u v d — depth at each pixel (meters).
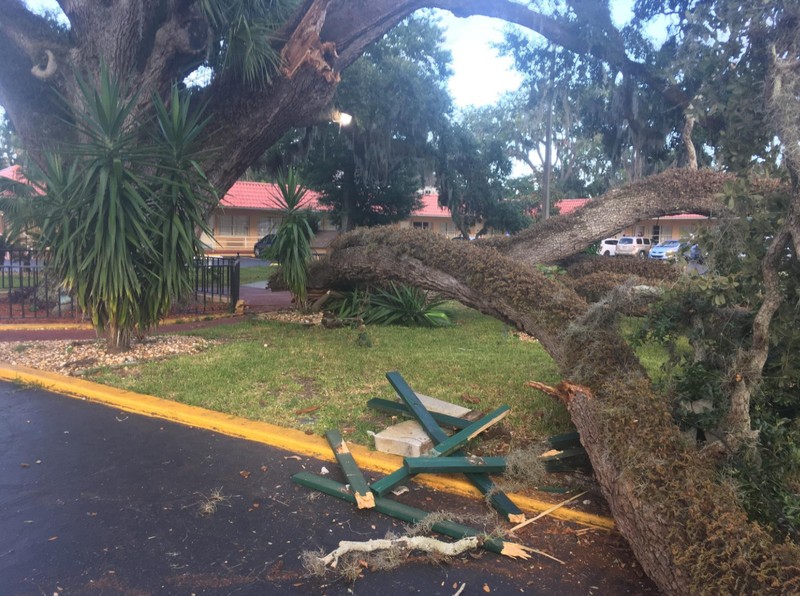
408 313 10.55
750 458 3.36
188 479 4.11
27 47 9.78
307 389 6.12
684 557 2.59
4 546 3.25
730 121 3.62
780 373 3.64
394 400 5.64
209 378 6.42
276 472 4.24
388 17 10.42
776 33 3.37
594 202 10.79
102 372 6.68
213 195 8.02
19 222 7.55
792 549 2.53
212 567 3.10
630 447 3.19
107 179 6.51
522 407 5.59
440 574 3.09
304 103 10.41
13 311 11.64
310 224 12.01
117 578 2.99
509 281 5.91
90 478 4.11
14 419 5.30
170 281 7.17
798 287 3.36
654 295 4.22
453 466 4.00
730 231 3.60
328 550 3.28
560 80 11.16
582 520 3.65
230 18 10.00
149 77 9.44
